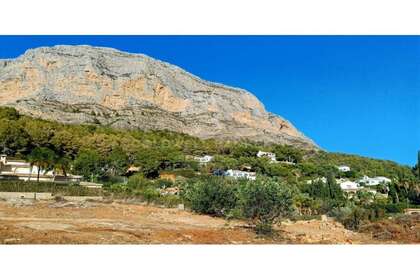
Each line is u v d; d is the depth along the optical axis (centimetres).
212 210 2534
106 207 2619
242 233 1844
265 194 1886
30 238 1439
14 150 5766
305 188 4588
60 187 3603
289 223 2366
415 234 2031
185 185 3472
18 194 3209
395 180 5044
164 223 2059
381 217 2511
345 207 3238
